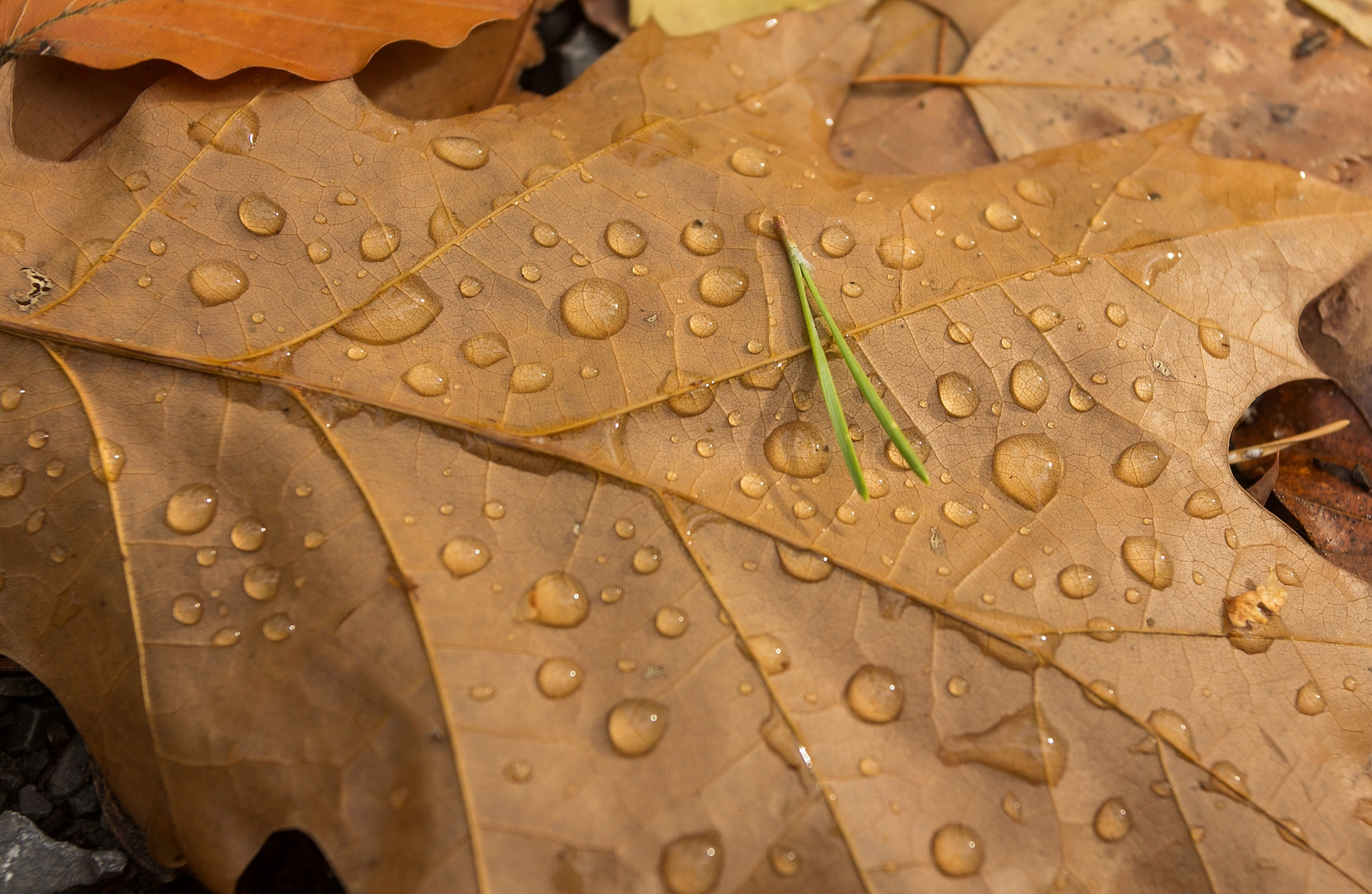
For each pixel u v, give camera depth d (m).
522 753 0.27
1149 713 0.28
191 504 0.28
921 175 0.30
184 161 0.29
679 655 0.28
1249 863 0.27
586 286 0.29
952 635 0.28
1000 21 0.33
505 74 0.32
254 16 0.29
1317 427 0.31
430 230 0.29
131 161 0.29
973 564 0.28
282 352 0.28
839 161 0.32
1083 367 0.29
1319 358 0.31
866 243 0.29
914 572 0.28
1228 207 0.30
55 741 0.30
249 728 0.27
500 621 0.27
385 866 0.27
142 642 0.28
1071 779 0.28
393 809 0.27
